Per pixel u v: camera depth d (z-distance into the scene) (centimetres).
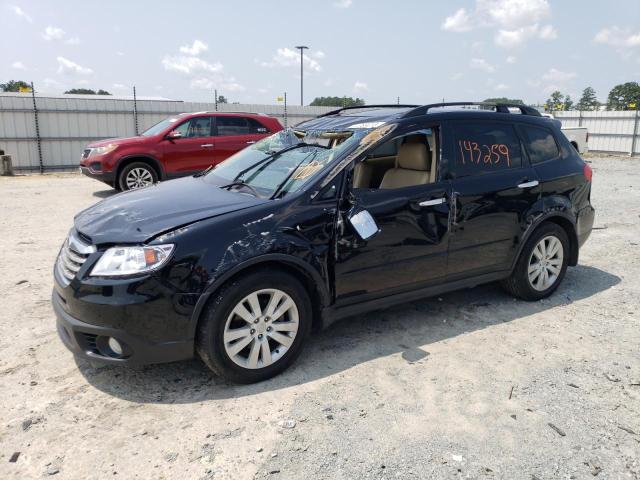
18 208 970
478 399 322
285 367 350
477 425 296
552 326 434
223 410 310
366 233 351
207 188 404
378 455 270
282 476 254
